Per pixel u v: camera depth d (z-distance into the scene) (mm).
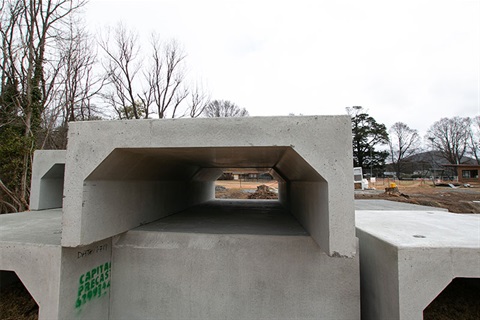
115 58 15016
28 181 8312
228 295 2818
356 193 18469
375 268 2672
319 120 2307
